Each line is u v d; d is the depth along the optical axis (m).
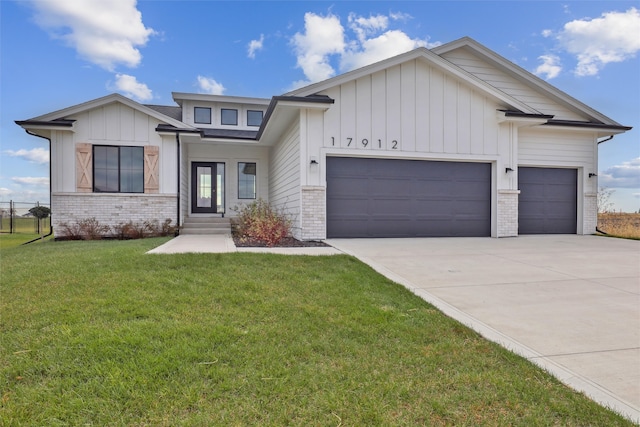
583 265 6.84
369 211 10.62
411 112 10.67
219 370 2.73
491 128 11.27
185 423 2.15
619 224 15.09
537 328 3.83
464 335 3.62
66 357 2.88
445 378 2.75
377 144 10.45
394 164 10.78
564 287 5.35
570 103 13.20
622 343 3.47
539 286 5.40
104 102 12.12
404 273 6.10
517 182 12.49
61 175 11.91
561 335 3.65
